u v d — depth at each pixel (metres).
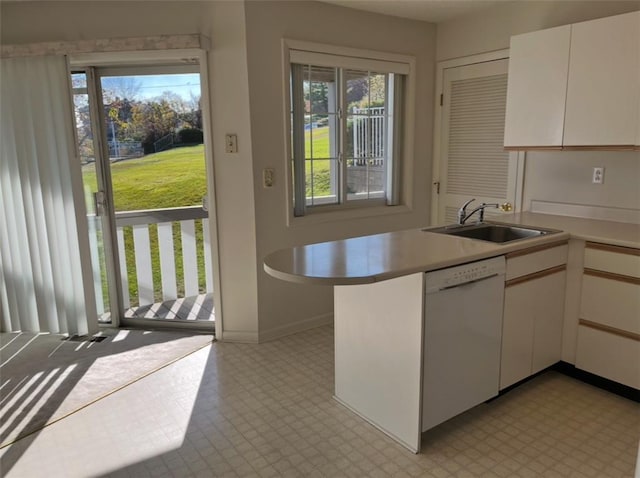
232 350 3.14
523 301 2.41
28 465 2.03
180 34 2.93
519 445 2.12
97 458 2.06
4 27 3.06
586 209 3.08
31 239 3.29
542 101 2.85
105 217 3.41
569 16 3.01
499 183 3.58
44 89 3.07
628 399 2.48
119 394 2.60
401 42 3.64
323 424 2.29
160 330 3.50
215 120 3.03
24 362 3.00
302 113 3.30
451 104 3.82
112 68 3.25
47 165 3.17
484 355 2.27
